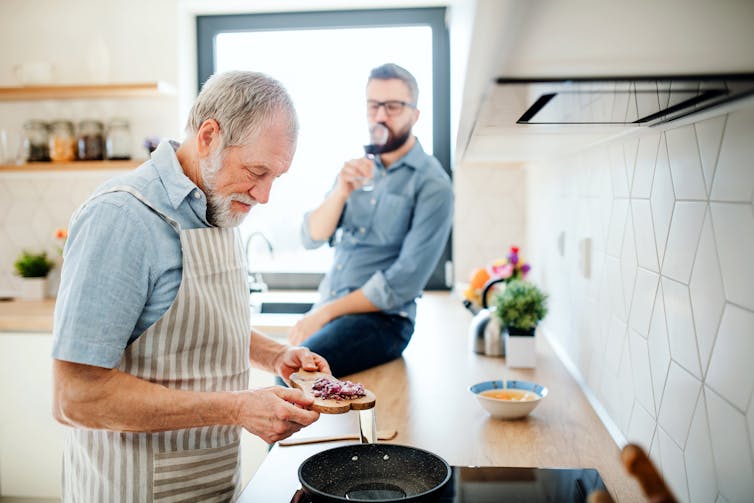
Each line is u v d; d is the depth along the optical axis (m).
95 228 1.15
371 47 3.28
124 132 3.07
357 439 1.42
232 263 1.40
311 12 3.27
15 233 3.29
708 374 1.00
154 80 3.14
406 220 2.12
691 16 0.58
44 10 3.20
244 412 1.19
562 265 2.20
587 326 1.80
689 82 0.81
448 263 3.33
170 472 1.29
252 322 2.62
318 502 1.02
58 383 1.14
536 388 1.60
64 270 1.17
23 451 2.78
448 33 3.23
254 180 1.30
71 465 1.37
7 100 3.23
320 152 3.30
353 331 1.95
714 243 0.98
